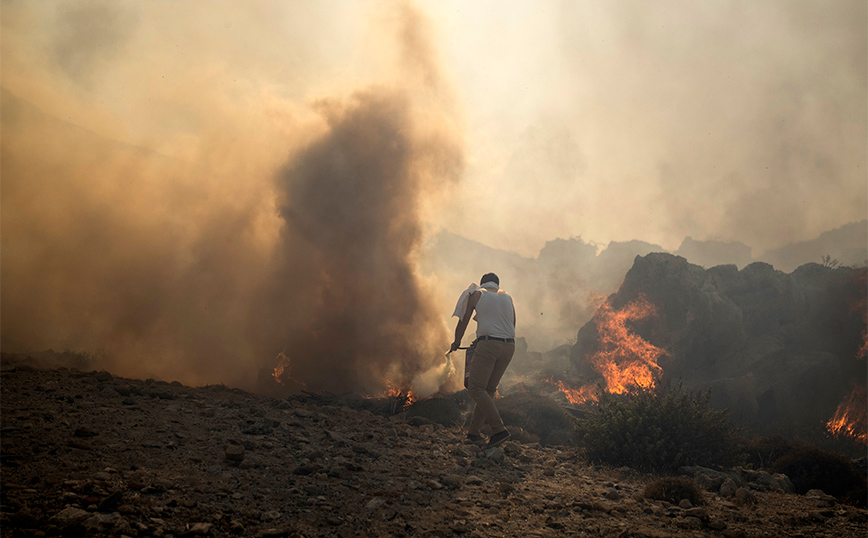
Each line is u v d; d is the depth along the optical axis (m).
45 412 4.26
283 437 4.78
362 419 6.42
